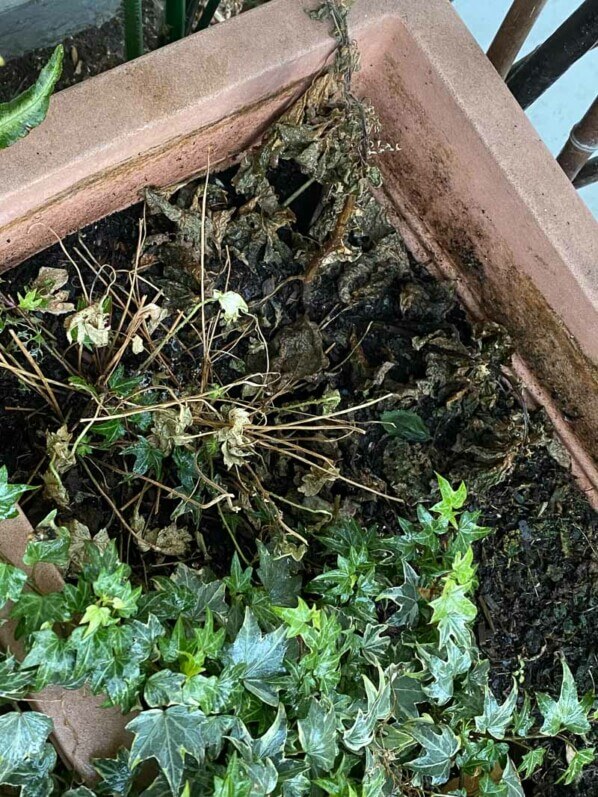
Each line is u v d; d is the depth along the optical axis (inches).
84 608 21.4
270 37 26.4
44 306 26.8
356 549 26.2
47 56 33.4
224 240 30.1
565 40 31.2
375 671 25.8
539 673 31.3
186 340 29.4
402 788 25.6
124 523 26.4
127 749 21.4
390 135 31.4
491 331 32.1
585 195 52.6
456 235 31.9
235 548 28.2
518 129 28.3
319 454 29.8
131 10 27.8
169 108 25.0
